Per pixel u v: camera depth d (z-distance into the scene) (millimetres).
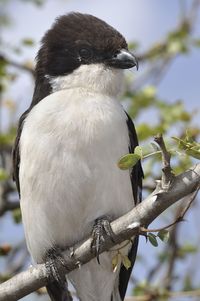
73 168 14594
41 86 15695
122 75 15609
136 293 17766
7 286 14062
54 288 15352
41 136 14688
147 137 17578
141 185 15867
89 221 14852
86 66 15438
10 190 19016
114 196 14734
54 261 14750
